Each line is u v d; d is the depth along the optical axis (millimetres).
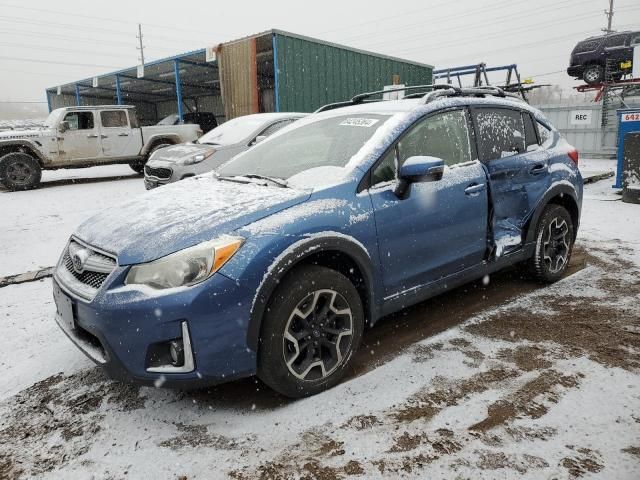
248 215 2385
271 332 2291
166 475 1961
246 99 13453
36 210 8219
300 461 2006
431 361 2809
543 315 3414
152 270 2191
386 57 15102
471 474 1885
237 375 2262
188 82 21594
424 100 3225
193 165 7281
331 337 2568
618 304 3557
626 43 17125
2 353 3115
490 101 3617
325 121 3510
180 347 2152
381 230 2713
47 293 4230
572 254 4898
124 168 16297
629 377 2547
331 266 2703
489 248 3420
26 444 2205
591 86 18156
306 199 2533
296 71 12602
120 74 19234
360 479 1887
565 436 2092
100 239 2477
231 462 2020
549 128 4125
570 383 2510
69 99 24781
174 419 2352
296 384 2412
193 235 2268
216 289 2148
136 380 2193
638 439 2055
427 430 2168
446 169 3135
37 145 10953
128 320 2129
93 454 2115
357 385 2578
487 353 2879
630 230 5789
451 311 3561
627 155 7352
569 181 4004
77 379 2762
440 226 3031
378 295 2777
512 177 3529
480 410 2301
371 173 2770
